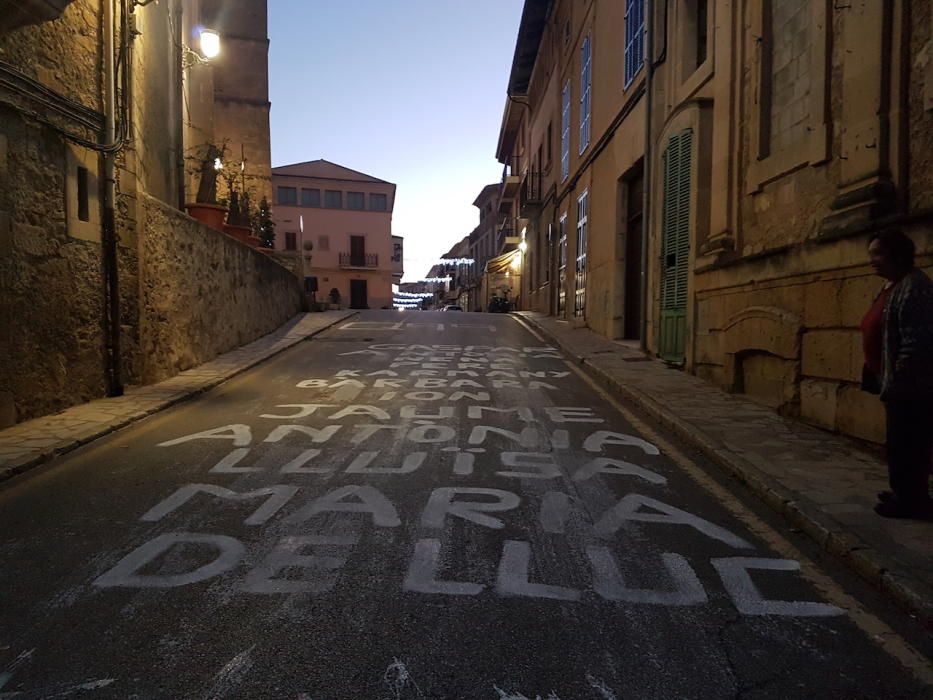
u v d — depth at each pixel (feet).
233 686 7.61
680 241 31.58
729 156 26.09
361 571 10.73
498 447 18.93
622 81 43.52
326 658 8.21
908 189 16.16
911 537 11.42
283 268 56.95
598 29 50.83
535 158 88.22
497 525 12.83
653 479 15.92
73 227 23.21
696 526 12.88
